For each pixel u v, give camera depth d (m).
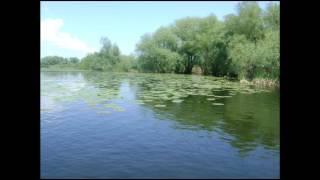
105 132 14.12
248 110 18.97
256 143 12.62
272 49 34.12
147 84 34.34
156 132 14.13
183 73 61.38
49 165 10.24
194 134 13.82
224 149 11.88
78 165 10.23
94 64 77.69
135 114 17.73
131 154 11.27
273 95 25.33
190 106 20.28
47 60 82.06
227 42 48.53
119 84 34.50
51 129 14.50
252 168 10.12
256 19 44.97
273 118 16.91
